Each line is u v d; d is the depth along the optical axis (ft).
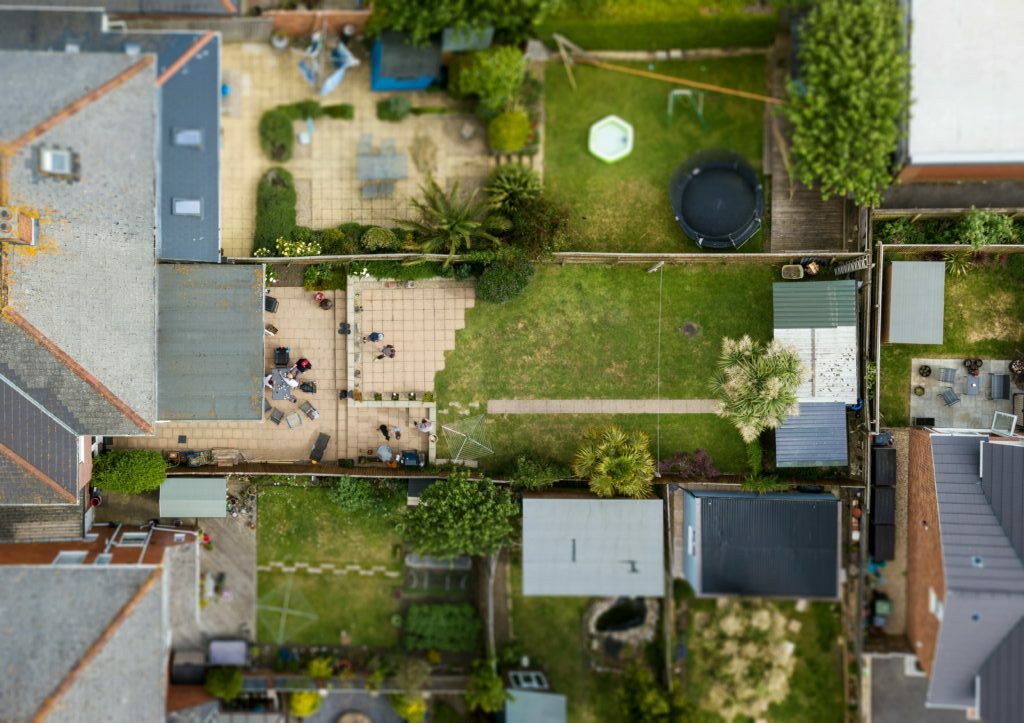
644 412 106.22
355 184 106.42
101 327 91.30
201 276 97.09
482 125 107.04
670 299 106.22
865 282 100.73
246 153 105.91
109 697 92.07
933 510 97.09
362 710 111.24
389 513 106.52
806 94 96.12
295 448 106.42
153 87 90.33
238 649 108.27
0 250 88.28
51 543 99.71
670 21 101.65
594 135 106.93
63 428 92.32
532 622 109.81
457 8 96.02
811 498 101.30
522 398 106.22
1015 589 92.12
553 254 101.71
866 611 106.93
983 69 95.20
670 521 105.70
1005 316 104.01
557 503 101.24
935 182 103.40
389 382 105.81
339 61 105.09
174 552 104.99
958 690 96.32
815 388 100.99
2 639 90.94
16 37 93.40
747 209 103.86
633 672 105.50
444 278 104.94
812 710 108.37
